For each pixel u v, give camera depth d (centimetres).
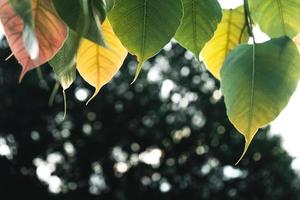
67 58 101
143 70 2352
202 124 2366
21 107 2200
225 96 116
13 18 91
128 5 109
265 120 116
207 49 132
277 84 115
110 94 2312
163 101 2370
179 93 2391
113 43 114
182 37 122
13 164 2205
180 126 2355
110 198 2275
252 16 128
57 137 2267
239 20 130
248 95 116
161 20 109
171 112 2367
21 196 2203
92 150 2291
